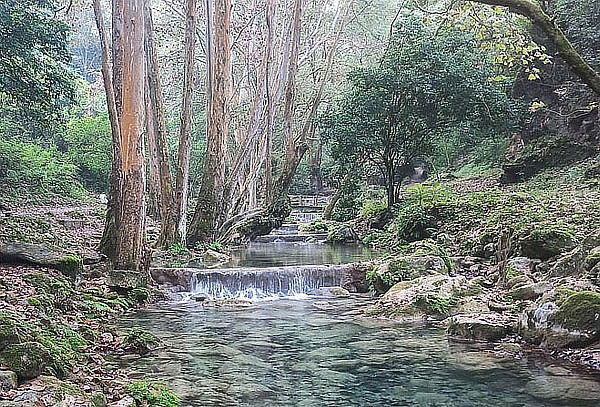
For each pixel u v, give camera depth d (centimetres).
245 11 2906
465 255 1498
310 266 1416
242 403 607
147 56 1864
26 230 1655
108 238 1319
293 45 2158
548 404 595
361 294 1351
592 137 2298
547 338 807
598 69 2141
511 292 1045
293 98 2175
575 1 2222
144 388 605
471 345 848
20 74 2267
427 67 2133
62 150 4297
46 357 572
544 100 2498
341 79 3731
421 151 2284
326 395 635
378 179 3394
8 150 3167
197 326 998
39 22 2219
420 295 1088
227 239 2064
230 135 3359
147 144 2500
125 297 1202
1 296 842
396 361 768
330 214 2959
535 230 1230
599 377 679
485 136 2523
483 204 1855
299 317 1080
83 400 505
